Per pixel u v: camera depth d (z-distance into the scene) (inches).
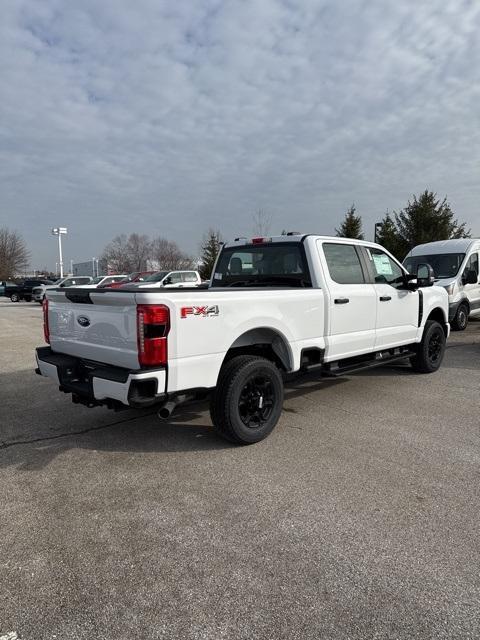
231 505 133.1
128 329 152.6
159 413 155.0
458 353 362.3
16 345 444.8
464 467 155.7
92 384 159.0
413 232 1198.9
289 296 189.8
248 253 237.0
